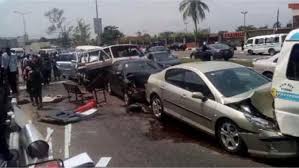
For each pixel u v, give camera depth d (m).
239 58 37.53
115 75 13.92
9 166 4.14
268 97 6.39
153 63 13.98
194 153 7.09
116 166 6.55
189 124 8.30
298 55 5.80
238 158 6.69
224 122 7.09
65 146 8.02
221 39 74.00
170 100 9.00
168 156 6.99
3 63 14.41
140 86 12.08
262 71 15.57
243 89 7.61
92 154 7.34
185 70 8.70
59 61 23.34
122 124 9.82
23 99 14.48
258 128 6.33
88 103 12.20
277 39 41.38
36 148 4.31
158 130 8.95
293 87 5.79
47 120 10.56
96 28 37.28
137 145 7.82
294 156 6.14
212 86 7.65
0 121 4.68
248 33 67.19
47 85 20.30
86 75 16.91
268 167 6.18
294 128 5.82
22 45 62.94
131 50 18.48
